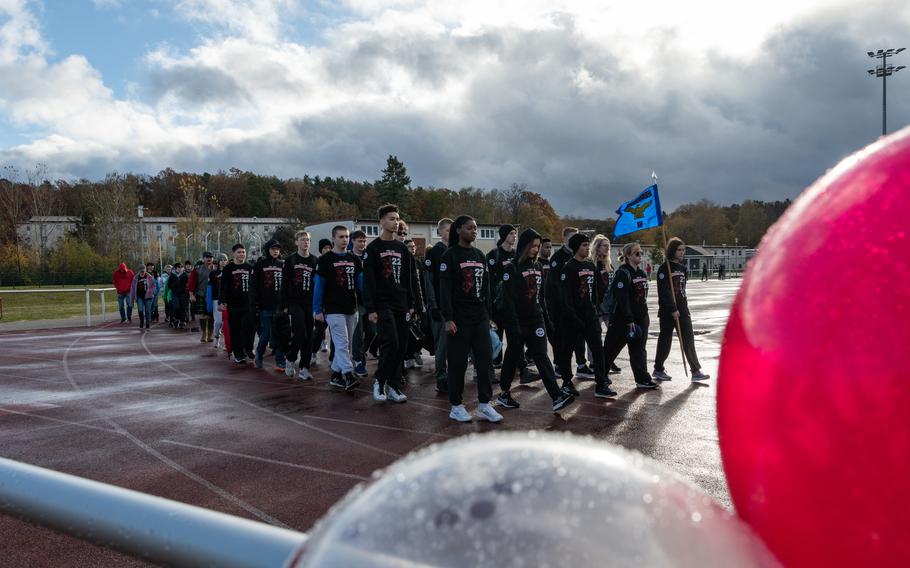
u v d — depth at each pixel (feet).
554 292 22.07
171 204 356.18
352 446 16.71
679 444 16.46
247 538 2.26
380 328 22.08
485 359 19.43
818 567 2.35
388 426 18.88
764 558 1.70
